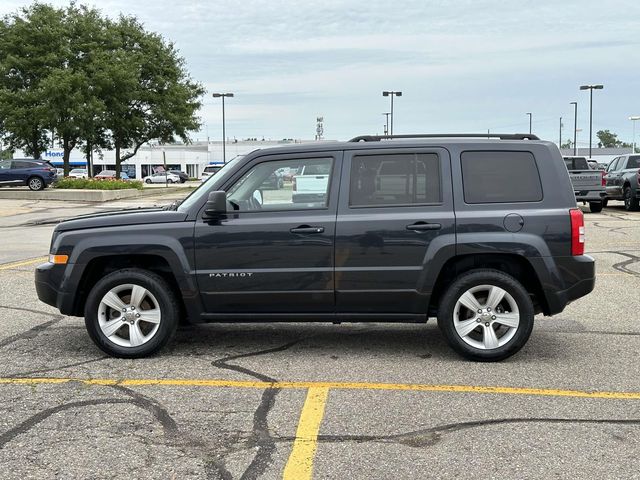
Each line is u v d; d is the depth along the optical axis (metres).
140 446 3.88
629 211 21.80
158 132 46.00
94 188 34.19
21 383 5.05
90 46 40.47
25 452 3.80
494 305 5.53
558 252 5.44
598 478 3.46
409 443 3.92
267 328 6.89
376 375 5.24
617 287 9.01
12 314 7.45
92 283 5.95
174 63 46.72
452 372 5.32
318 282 5.52
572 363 5.55
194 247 5.55
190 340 6.38
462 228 5.45
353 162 5.61
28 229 17.72
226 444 3.92
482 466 3.61
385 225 5.47
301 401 4.64
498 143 5.61
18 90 39.72
